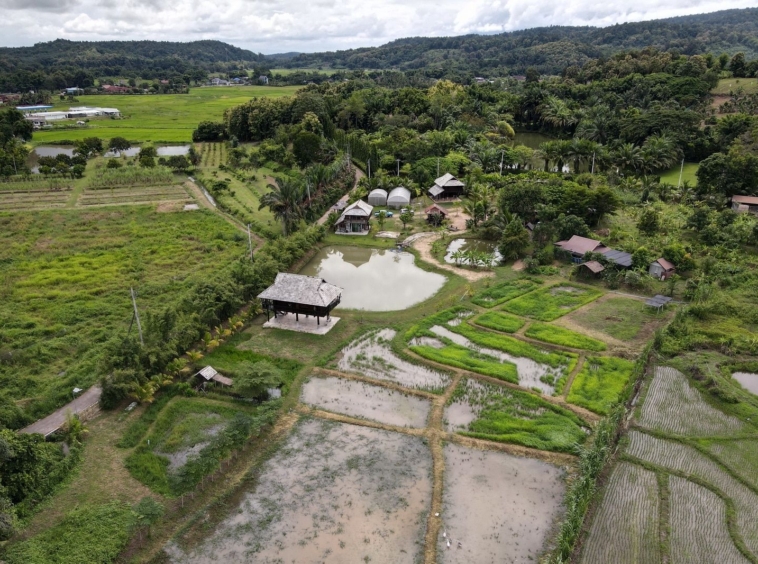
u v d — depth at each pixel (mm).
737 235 81688
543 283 72938
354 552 32625
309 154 130625
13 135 160375
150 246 84250
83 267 75688
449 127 160625
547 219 87250
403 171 129250
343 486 38062
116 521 33750
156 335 51750
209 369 49969
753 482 38344
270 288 61188
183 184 124875
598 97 183250
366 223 95438
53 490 36469
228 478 38750
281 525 34688
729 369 52125
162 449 41625
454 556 32281
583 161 126375
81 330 58281
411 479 38750
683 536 33844
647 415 46062
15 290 67625
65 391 46844
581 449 40375
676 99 163250
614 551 32625
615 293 69438
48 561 30688
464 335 59375
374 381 50812
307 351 56156
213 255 81250
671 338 57000
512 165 134375
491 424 44344
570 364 53094
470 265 79562
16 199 108875
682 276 72938
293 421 45219
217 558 32156
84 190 116688
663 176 127000
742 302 64062
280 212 87688
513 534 33938
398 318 63656
